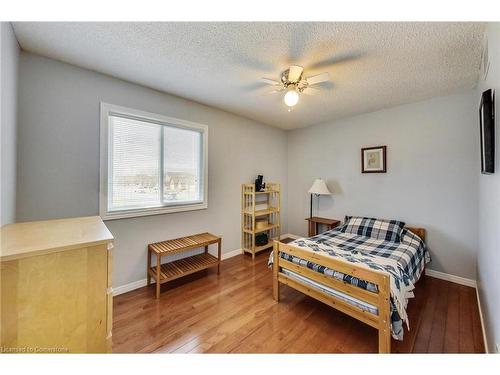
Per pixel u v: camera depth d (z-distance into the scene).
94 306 0.99
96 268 1.00
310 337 1.72
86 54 1.84
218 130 3.32
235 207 3.62
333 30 1.50
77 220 1.47
